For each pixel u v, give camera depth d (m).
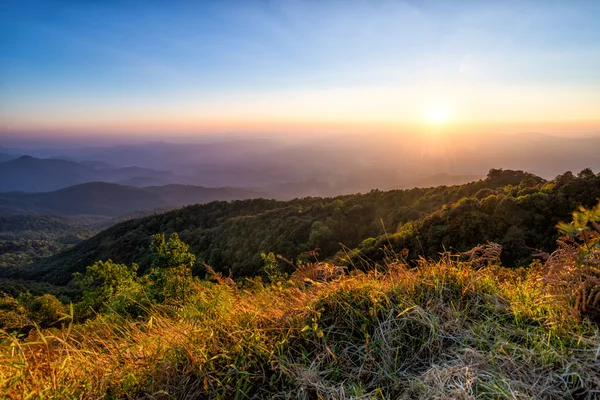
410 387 1.37
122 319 2.43
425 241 18.41
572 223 1.85
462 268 2.16
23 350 1.64
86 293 9.98
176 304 2.98
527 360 1.40
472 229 17.80
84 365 1.68
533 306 1.82
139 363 1.59
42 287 39.16
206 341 1.70
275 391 1.46
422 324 1.69
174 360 1.58
